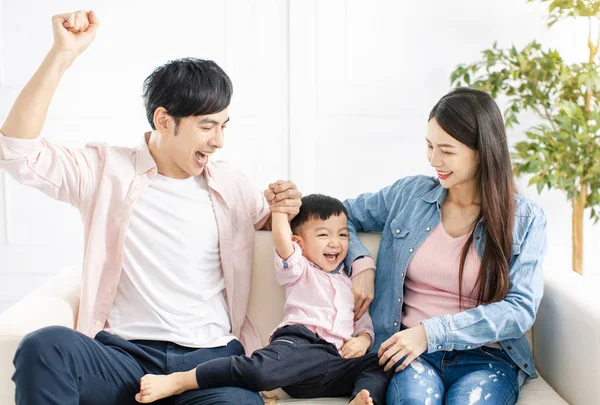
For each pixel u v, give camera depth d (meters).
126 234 1.80
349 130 3.18
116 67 3.03
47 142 1.75
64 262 3.10
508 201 1.79
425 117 3.18
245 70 3.10
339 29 3.11
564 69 2.80
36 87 1.66
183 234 1.83
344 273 1.99
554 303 1.86
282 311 1.99
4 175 3.02
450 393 1.68
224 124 1.83
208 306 1.86
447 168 1.80
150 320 1.78
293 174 3.19
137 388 1.69
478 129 1.76
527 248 1.80
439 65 3.15
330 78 3.14
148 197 1.84
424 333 1.72
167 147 1.82
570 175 2.77
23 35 2.97
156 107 1.80
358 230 2.10
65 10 2.97
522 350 1.82
